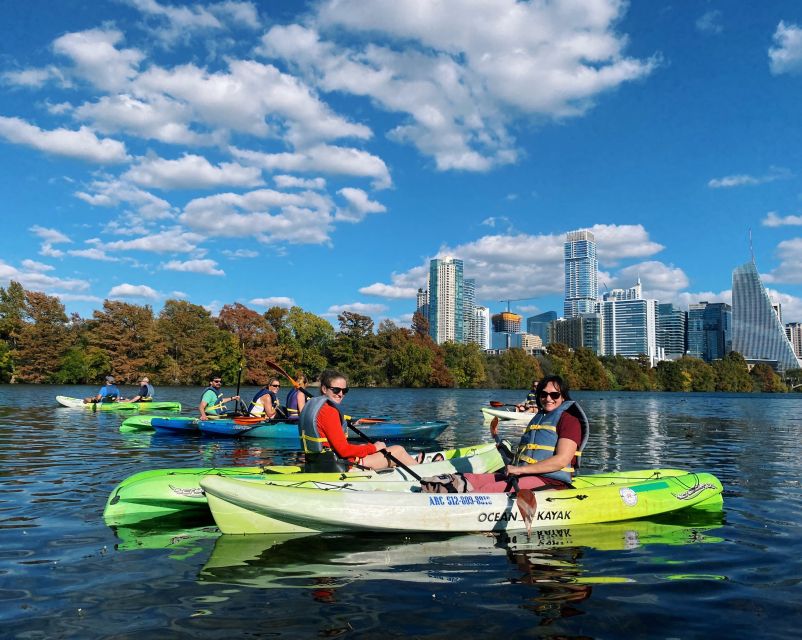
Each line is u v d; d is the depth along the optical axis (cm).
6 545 460
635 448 1196
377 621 319
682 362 10056
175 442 1157
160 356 5334
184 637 300
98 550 449
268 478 573
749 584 382
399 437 1308
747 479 803
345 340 6881
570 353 8750
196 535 493
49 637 299
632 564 420
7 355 4819
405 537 485
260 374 5872
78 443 1117
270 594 358
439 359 7456
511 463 578
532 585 376
